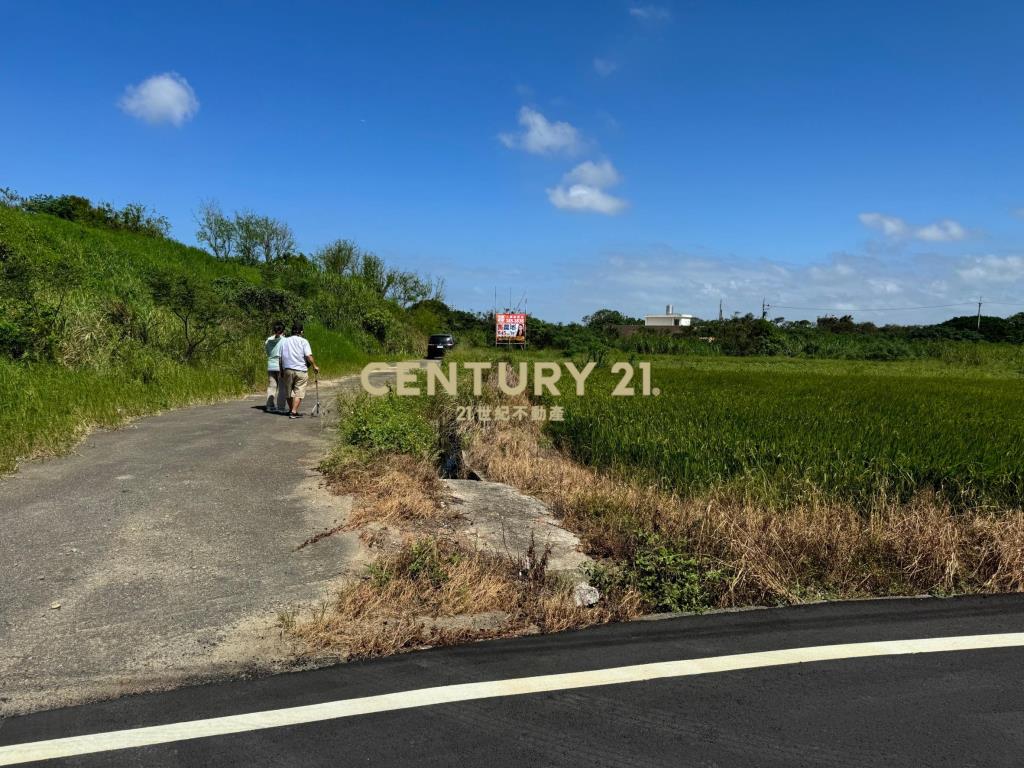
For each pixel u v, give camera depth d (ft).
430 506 20.52
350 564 16.21
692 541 17.98
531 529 19.34
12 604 13.62
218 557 16.46
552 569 16.17
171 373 48.88
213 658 11.84
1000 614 14.52
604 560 17.30
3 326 41.60
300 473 25.21
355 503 21.08
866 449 25.61
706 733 9.78
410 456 27.09
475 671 11.56
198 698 10.55
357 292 145.18
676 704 10.57
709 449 26.66
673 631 13.42
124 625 12.91
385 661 11.92
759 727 9.96
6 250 54.44
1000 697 10.97
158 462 26.09
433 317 198.80
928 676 11.64
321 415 41.52
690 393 50.03
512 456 29.96
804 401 43.98
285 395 43.80
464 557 16.16
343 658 11.99
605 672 11.58
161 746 9.25
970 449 25.72
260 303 90.94
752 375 82.79
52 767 8.74
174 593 14.37
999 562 16.98
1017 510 20.86
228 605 13.88
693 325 242.37
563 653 12.31
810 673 11.68
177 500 20.97
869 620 14.08
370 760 9.00
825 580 16.28
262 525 18.93
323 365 82.94
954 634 13.41
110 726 9.73
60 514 19.26
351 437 29.04
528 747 9.36
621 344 213.05
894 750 9.45
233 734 9.55
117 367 46.75
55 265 60.95
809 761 9.15
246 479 23.95
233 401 48.11
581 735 9.68
